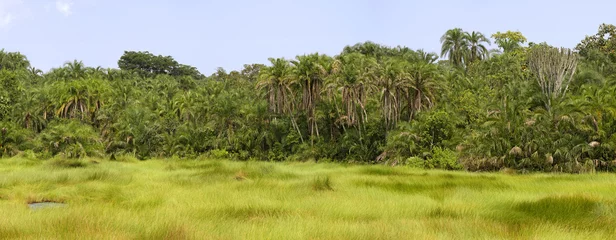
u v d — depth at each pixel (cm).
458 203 1490
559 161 3447
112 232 955
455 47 6694
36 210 1291
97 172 2419
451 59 6712
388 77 4912
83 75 8000
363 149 5138
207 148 6100
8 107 5547
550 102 3866
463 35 6656
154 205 1482
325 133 5725
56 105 6238
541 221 1155
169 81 9062
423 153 4109
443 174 2853
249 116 5881
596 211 1244
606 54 6125
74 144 5116
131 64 11269
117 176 2388
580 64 5275
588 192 1706
